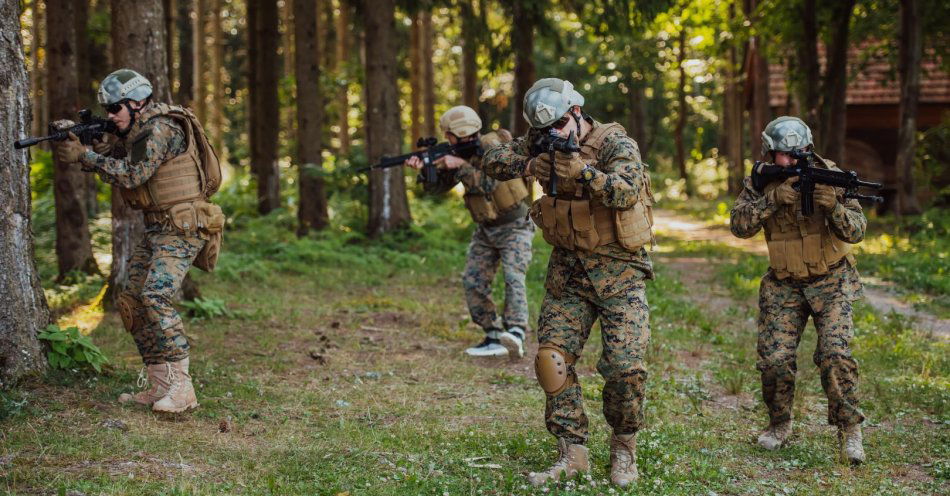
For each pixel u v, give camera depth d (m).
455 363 7.32
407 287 11.49
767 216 5.17
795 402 6.31
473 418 5.76
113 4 8.25
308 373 6.76
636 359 4.44
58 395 5.46
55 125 5.22
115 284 8.70
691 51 38.12
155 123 5.36
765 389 5.38
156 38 8.31
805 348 8.15
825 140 18.58
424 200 21.84
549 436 5.35
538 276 12.16
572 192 4.42
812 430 5.80
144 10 8.22
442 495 4.28
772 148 5.18
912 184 20.12
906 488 4.71
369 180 15.79
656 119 51.47
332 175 15.70
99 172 5.25
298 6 16.06
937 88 23.91
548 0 18.34
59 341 5.79
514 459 4.92
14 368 5.50
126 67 8.21
